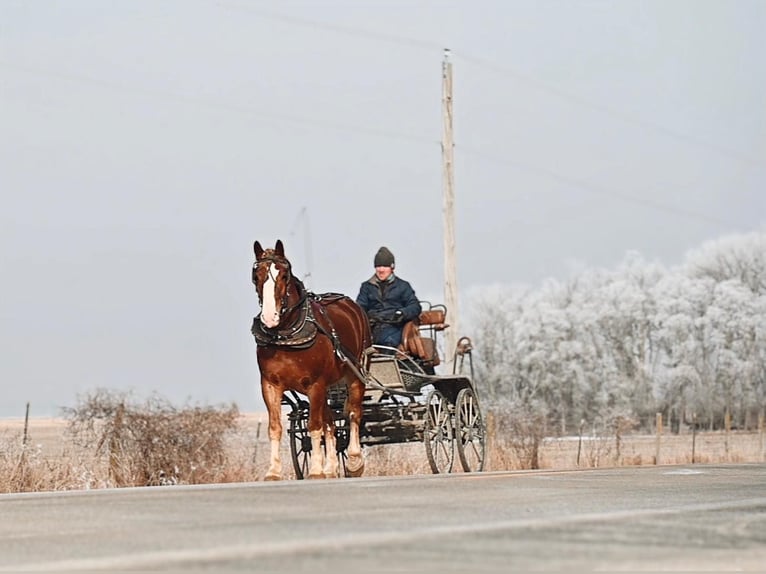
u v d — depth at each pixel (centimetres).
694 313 7656
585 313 7706
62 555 699
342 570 618
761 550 729
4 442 1911
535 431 2703
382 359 1839
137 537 784
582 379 7531
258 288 1580
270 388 1620
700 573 631
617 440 3023
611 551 704
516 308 7788
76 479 1889
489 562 648
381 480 1346
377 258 1972
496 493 1145
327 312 1695
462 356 2136
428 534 778
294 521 873
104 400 2059
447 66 3005
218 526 843
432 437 1881
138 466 2028
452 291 2920
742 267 8075
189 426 2078
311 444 1820
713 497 1138
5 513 951
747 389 7531
